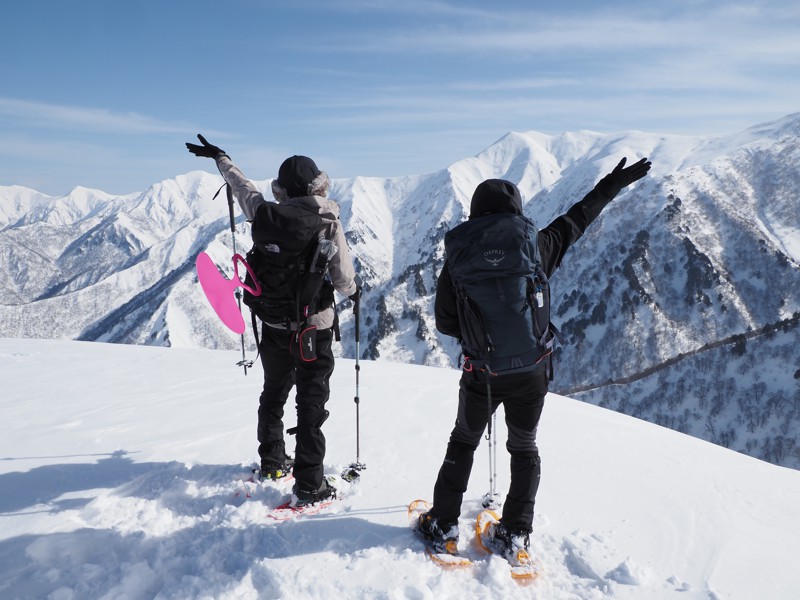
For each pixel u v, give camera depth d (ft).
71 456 13.15
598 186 9.70
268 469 11.81
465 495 11.80
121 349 33.50
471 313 8.58
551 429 16.78
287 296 10.16
